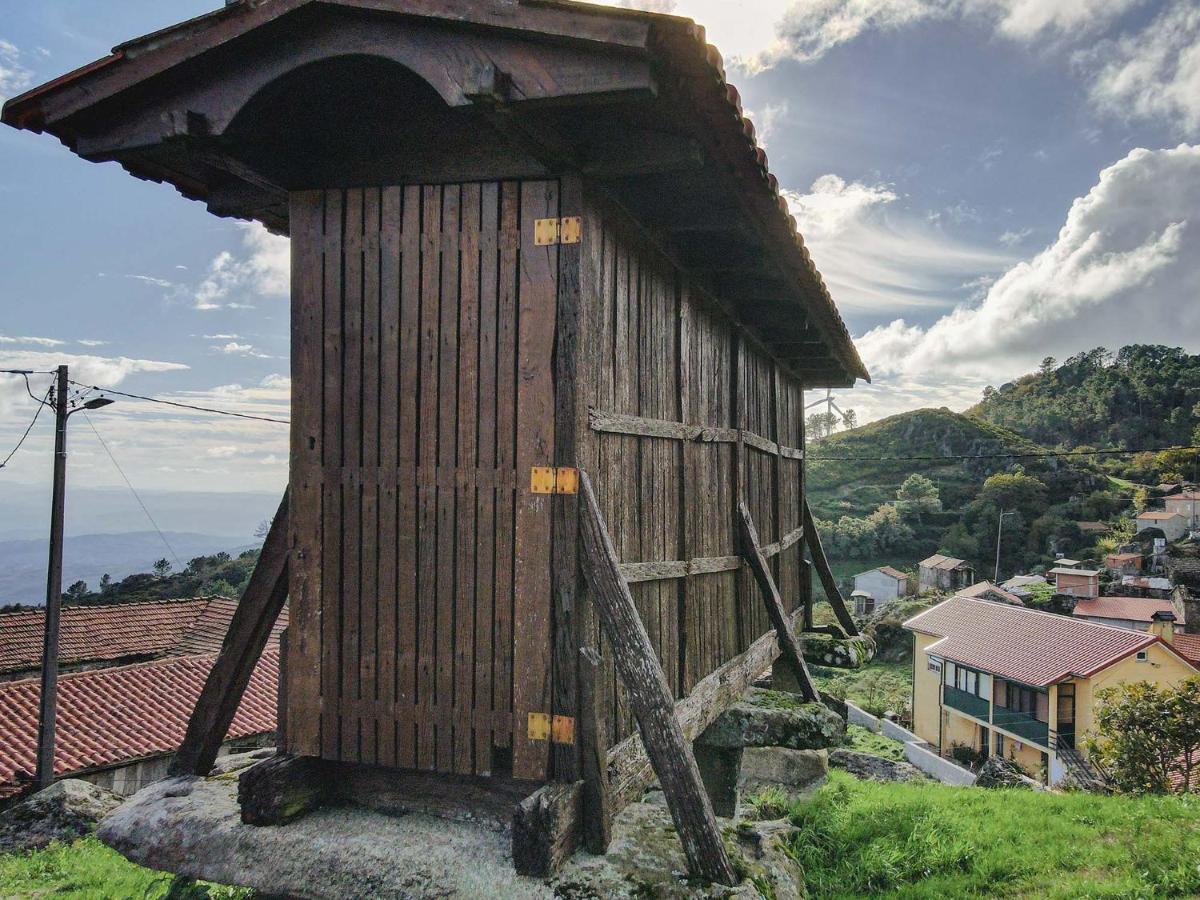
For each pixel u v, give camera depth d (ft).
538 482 10.53
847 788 34.12
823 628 28.89
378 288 11.35
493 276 10.84
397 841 10.50
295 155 11.60
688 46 8.12
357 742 11.27
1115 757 49.52
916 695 104.83
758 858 11.16
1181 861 21.17
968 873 21.06
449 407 10.99
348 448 11.43
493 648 10.70
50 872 25.98
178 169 12.54
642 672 10.01
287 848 10.49
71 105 10.53
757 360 22.35
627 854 10.14
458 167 10.99
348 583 11.39
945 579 192.75
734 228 12.73
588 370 10.76
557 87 8.74
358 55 9.57
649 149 10.13
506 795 10.98
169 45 10.01
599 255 11.24
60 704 46.57
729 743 17.26
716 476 17.60
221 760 13.79
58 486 38.70
